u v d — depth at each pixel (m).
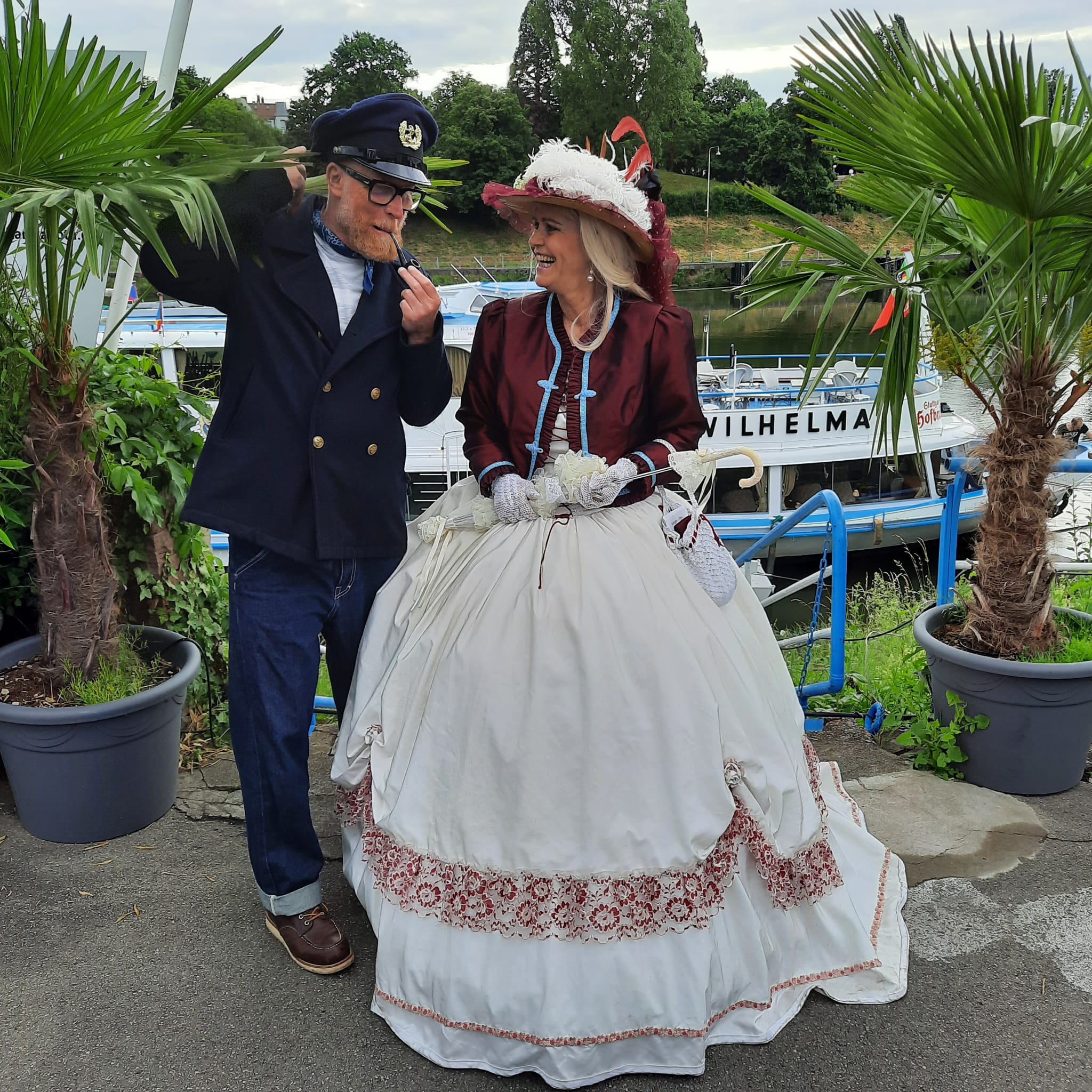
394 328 2.24
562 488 2.12
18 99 2.04
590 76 52.81
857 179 3.33
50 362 2.54
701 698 1.97
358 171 2.08
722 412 9.64
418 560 2.33
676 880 1.91
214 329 8.84
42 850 2.71
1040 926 2.42
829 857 2.16
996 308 2.90
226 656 3.59
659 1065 1.94
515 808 1.94
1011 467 3.00
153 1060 2.00
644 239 2.14
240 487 2.17
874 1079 1.95
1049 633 3.10
